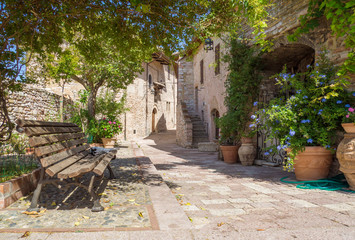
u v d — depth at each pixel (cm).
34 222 241
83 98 1245
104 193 349
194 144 1399
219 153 845
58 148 322
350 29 389
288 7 545
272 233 223
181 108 1563
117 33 459
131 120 1953
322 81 448
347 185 408
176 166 704
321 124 445
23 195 336
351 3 348
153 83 2369
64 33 489
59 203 306
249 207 312
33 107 941
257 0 350
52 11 419
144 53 530
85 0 400
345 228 234
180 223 238
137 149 1109
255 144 745
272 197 359
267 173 575
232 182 477
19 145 653
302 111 445
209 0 411
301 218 266
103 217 255
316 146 431
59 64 1009
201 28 414
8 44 420
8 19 385
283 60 710
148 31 452
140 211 274
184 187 433
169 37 458
